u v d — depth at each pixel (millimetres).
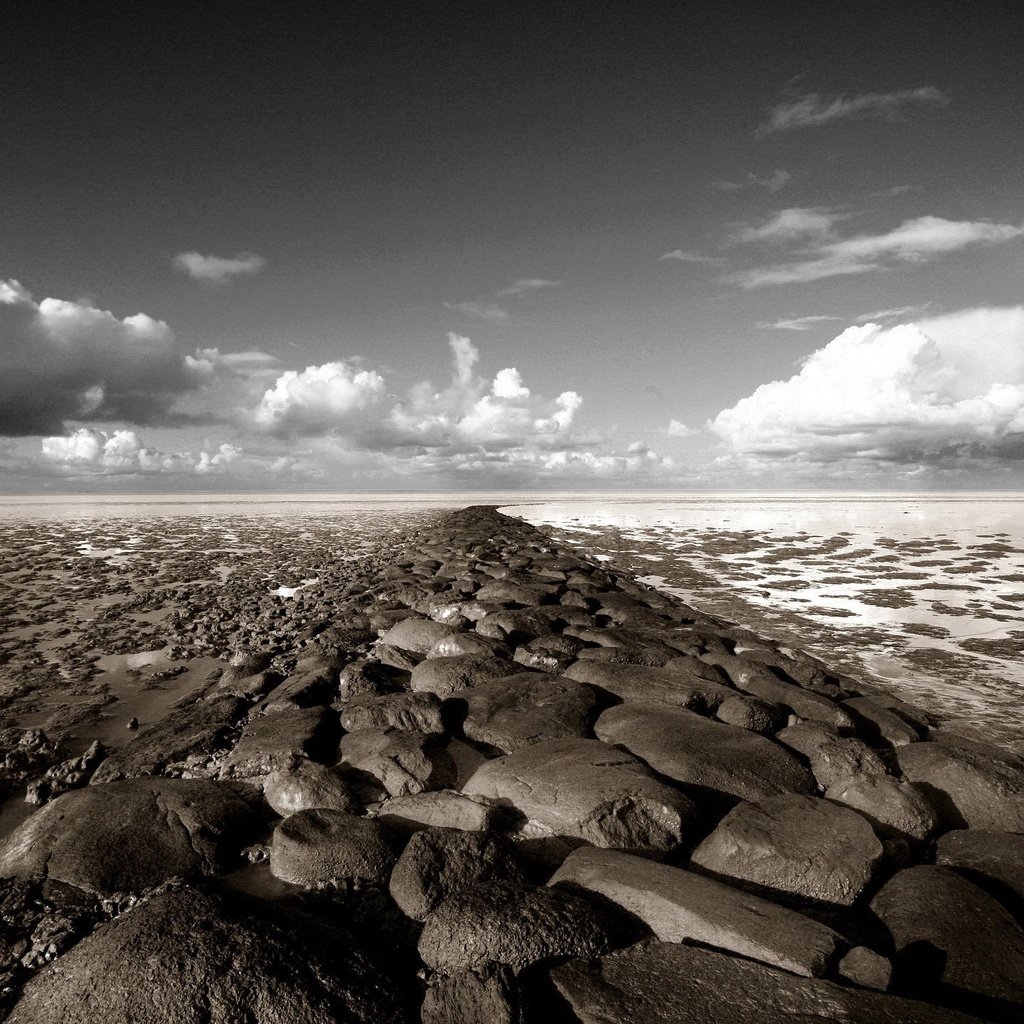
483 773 7668
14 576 24641
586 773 7164
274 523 53438
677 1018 4203
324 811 6684
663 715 9031
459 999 4332
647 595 20266
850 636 16953
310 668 11312
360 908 5621
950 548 35938
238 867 6441
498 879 5461
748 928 4848
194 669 12867
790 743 8695
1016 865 6176
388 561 28594
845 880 5855
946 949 5020
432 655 12586
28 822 6617
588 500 110875
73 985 4293
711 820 7398
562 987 4535
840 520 57031
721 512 69938
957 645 16141
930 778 7996
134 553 32500
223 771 8148
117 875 5957
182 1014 4086
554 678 10531
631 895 5363
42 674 12500
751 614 19516
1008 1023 4531
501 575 20547
